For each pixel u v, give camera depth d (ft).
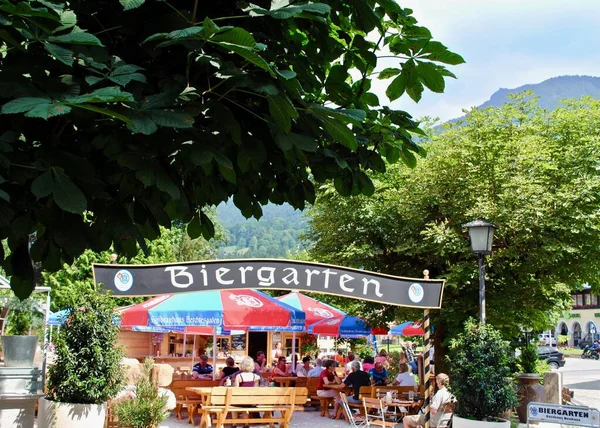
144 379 34.27
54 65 9.15
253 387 41.04
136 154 9.67
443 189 53.78
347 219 56.13
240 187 13.26
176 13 10.46
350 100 13.00
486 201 50.70
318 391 52.47
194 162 9.74
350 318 59.26
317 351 96.27
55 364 28.43
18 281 11.53
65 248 10.09
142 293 31.60
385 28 12.95
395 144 14.23
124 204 11.43
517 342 56.24
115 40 10.89
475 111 55.42
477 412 33.27
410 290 35.22
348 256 55.11
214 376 52.24
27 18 8.45
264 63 8.59
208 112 10.37
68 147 10.11
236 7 11.29
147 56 10.54
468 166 52.49
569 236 50.57
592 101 59.06
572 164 53.16
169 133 9.94
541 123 58.29
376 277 34.91
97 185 9.75
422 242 53.62
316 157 12.87
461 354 34.14
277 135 10.35
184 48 10.18
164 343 91.04
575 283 55.16
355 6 12.08
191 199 13.28
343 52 13.09
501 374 33.42
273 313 47.26
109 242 12.26
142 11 10.57
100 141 9.81
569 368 142.51
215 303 46.83
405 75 12.91
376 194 57.21
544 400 48.47
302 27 12.34
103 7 10.44
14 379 27.58
